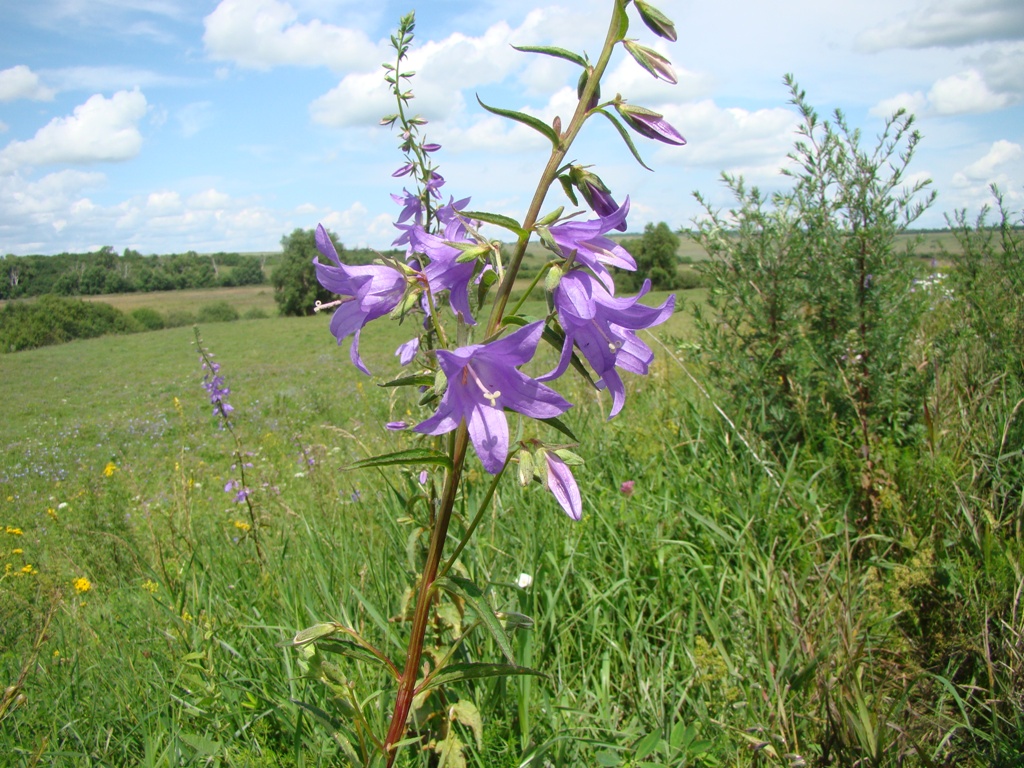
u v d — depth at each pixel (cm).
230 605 325
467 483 304
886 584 300
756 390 448
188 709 257
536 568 302
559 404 153
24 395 2230
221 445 1070
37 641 281
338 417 1198
